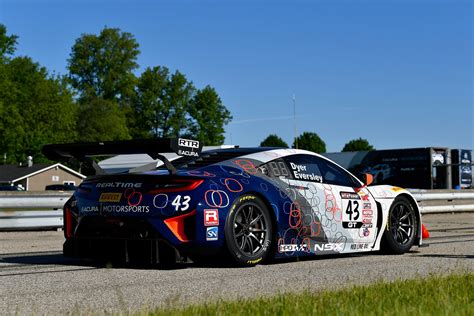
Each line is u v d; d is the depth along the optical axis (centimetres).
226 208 572
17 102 7081
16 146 6888
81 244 612
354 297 393
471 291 415
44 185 6831
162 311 360
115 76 7750
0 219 1055
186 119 8050
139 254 577
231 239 575
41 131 7288
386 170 3891
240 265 592
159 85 8000
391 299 383
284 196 622
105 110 7544
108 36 7794
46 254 746
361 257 693
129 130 8000
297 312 343
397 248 723
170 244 558
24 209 1089
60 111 7394
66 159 626
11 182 6644
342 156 4147
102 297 443
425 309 345
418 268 594
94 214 593
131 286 491
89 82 7819
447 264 626
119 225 580
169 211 558
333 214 666
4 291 470
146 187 571
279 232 615
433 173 3678
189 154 569
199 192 561
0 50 6869
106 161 2103
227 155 629
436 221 1461
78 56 7781
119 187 584
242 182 593
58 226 1125
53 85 7519
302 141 11450
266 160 629
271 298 405
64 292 464
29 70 7438
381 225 715
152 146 564
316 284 495
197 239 557
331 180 680
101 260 667
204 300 423
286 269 586
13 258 698
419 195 1666
